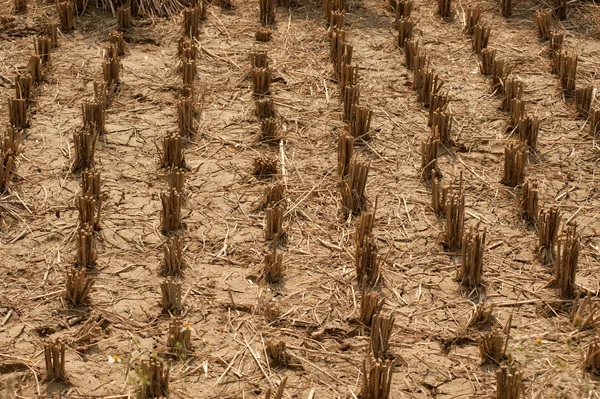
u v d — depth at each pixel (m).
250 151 8.23
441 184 7.84
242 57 9.96
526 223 7.32
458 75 9.77
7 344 5.87
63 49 9.91
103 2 10.85
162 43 10.21
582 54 10.28
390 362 5.82
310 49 10.23
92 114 8.25
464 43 10.52
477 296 6.49
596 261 6.90
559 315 6.33
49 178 7.66
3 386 5.54
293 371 5.77
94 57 9.77
